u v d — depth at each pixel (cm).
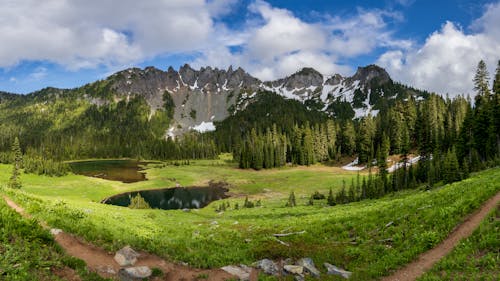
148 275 1539
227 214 5925
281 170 14875
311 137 16388
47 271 1295
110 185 12375
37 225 1636
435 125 11531
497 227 1698
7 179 11150
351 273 1762
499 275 1295
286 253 2031
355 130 17250
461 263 1509
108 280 1377
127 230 2289
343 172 13088
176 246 2058
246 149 16225
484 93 8850
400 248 1905
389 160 12650
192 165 17962
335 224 2706
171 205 9588
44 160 13412
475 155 7144
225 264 1858
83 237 1789
